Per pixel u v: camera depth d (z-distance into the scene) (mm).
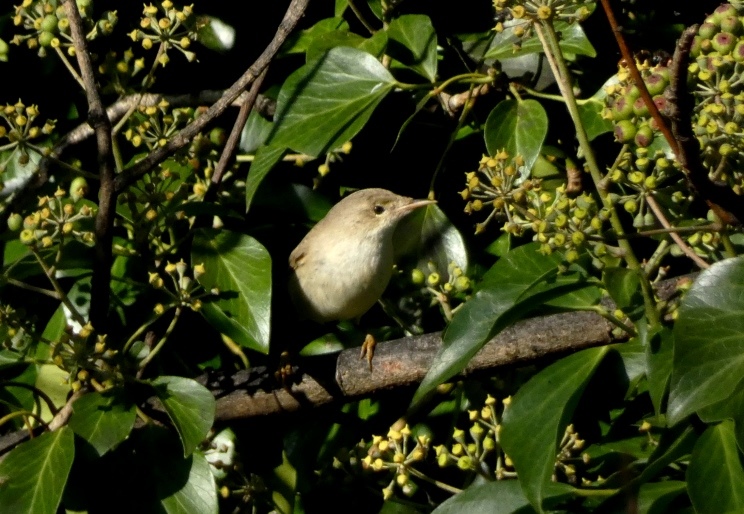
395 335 9453
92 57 8336
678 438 5992
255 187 8117
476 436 7285
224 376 8406
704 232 6352
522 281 6945
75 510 7777
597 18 9203
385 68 8445
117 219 8656
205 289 7988
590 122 8398
